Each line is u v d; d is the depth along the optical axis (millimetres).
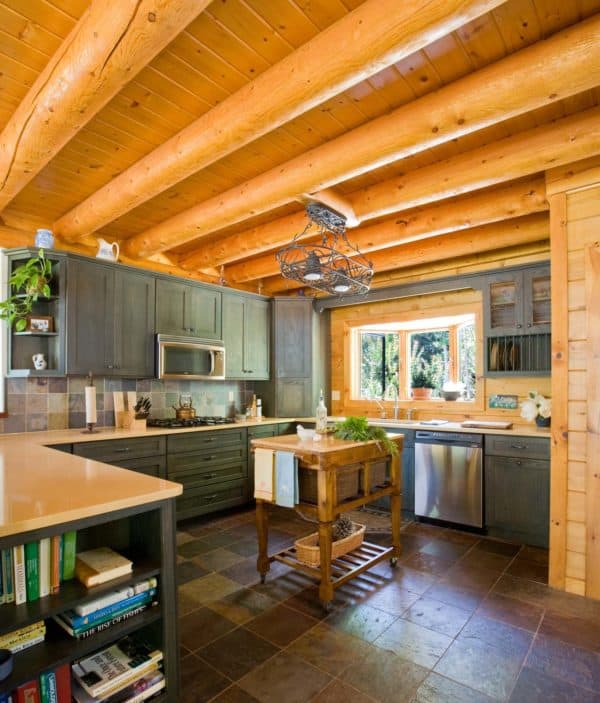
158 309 4078
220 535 3686
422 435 4070
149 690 1559
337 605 2512
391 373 5457
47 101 1965
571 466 2711
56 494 1565
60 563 1488
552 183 2811
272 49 1919
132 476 1884
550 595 2639
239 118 2105
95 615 1476
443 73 2045
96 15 1607
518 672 1936
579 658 2033
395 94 2189
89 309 3574
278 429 4848
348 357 5484
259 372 5082
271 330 5227
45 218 3748
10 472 1971
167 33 1568
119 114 2348
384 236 3732
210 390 4906
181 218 3562
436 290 4410
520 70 1870
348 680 1884
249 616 2395
